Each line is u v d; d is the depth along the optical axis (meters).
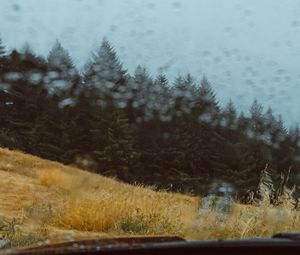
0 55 64.94
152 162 60.53
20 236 6.63
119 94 67.81
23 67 65.44
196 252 1.79
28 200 11.77
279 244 1.88
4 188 13.37
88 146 57.97
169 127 65.69
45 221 8.86
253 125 63.44
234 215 8.59
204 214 8.44
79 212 9.08
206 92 68.94
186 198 13.98
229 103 66.75
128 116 68.31
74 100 62.16
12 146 53.16
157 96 69.25
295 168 47.25
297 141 60.03
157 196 12.58
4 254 1.84
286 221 8.40
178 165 60.78
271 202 9.34
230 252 1.82
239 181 54.56
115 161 54.06
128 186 16.78
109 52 67.81
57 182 15.06
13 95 62.97
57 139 58.16
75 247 1.84
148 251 1.75
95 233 8.34
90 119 60.00
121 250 1.75
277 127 61.62
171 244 1.82
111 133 55.25
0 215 8.40
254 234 8.06
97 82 66.31
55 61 67.06
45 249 1.88
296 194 9.73
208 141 62.78
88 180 13.24
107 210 9.28
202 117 66.25
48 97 63.97
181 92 69.38
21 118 62.97
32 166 20.52
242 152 57.75
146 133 63.94
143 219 9.01
